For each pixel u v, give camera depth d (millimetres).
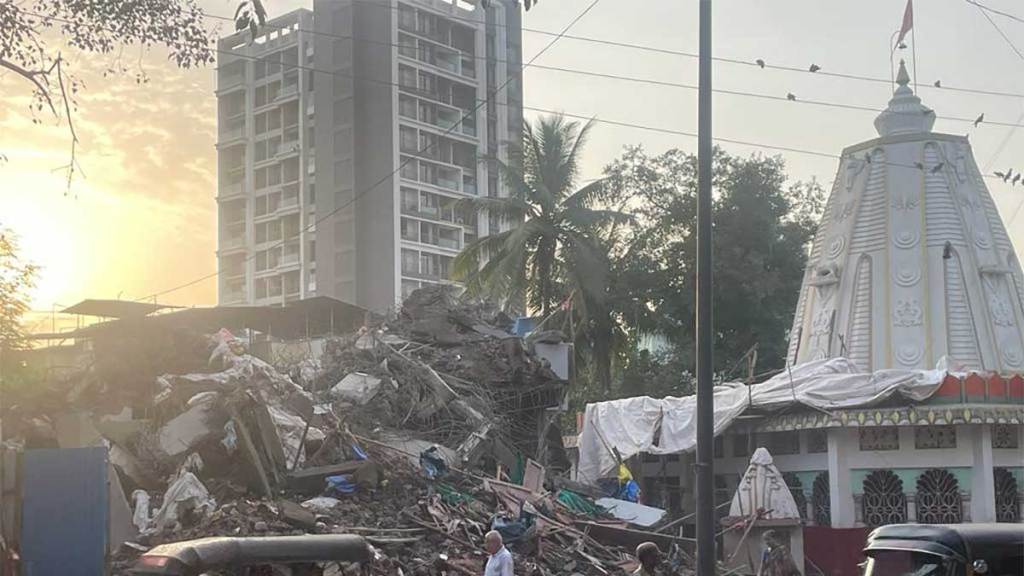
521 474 27484
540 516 22922
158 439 20531
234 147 89375
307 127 84438
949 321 35219
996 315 36031
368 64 80812
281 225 86250
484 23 87875
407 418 26422
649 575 12406
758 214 52188
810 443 29969
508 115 90312
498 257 45156
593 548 22859
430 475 23344
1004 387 27953
